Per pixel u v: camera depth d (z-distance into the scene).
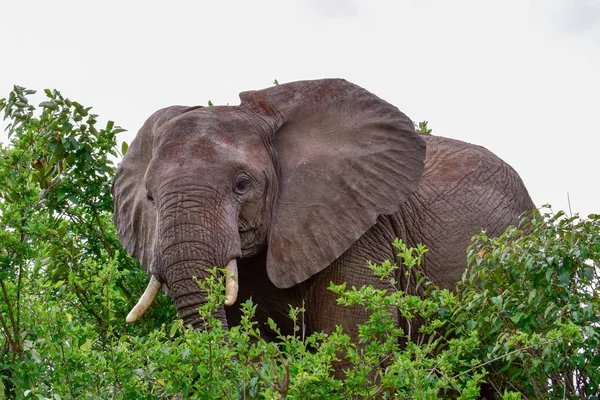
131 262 14.16
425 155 13.39
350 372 8.90
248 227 12.27
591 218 11.24
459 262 14.00
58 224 13.45
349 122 13.25
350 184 12.99
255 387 8.55
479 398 13.68
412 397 8.71
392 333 9.62
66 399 8.69
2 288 9.46
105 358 9.01
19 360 9.25
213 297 9.20
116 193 13.47
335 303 12.90
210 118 12.62
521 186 15.10
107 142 14.42
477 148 15.12
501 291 11.47
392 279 10.32
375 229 13.51
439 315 11.58
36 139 13.91
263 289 13.16
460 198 14.27
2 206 9.80
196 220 11.69
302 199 12.85
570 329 9.84
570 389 11.02
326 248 12.77
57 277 12.74
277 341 13.65
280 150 13.02
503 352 10.86
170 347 8.71
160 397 8.91
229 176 12.09
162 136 12.47
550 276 10.92
